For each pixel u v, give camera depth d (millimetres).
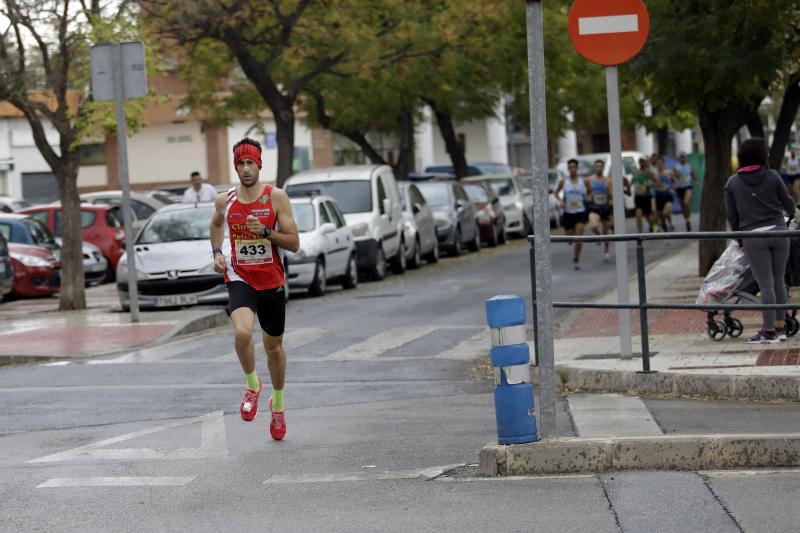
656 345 32750
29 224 72375
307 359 37031
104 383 33688
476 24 81062
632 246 60062
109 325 47656
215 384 32750
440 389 30797
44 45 53781
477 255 88625
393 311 50312
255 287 24484
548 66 101438
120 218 81625
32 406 30266
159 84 147500
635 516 17297
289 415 27766
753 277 31984
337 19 74438
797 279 31516
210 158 149625
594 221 68625
